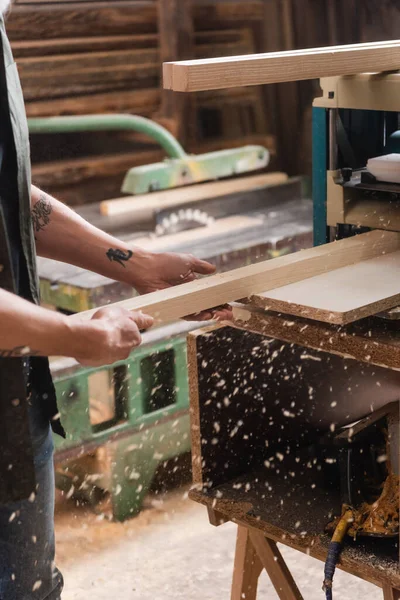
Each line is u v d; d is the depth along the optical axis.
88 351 1.35
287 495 1.81
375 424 1.79
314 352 1.99
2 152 1.46
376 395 2.21
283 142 4.78
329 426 2.09
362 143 1.93
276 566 1.85
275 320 1.65
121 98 4.43
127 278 1.85
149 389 2.97
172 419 2.98
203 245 3.07
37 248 1.81
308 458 1.96
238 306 1.72
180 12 4.40
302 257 1.71
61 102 4.24
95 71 4.31
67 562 2.74
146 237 3.15
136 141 4.53
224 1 4.55
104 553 2.79
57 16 4.12
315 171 1.97
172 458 3.26
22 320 1.29
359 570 1.57
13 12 3.99
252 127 4.77
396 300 1.56
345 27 4.44
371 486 1.78
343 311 1.47
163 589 2.58
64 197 4.32
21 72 4.09
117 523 2.96
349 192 1.88
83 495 3.07
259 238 3.14
